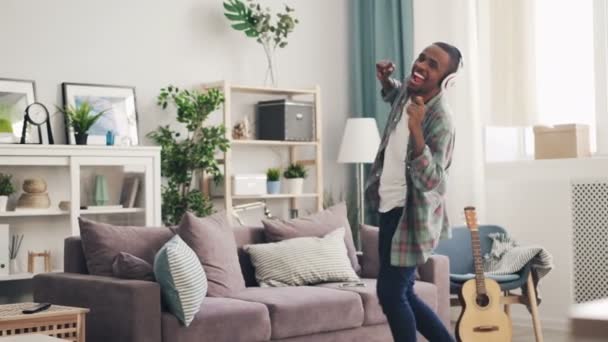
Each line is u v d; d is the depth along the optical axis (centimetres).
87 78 485
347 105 610
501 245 470
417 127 284
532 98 511
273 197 545
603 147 503
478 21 543
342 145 561
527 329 512
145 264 346
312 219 451
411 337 306
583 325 67
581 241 486
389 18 595
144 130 507
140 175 461
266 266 416
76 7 482
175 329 328
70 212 434
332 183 602
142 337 318
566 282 504
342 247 436
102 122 482
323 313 376
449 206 546
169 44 520
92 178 443
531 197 522
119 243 370
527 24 511
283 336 362
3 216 423
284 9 576
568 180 501
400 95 313
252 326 349
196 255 368
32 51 465
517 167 523
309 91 559
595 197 482
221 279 379
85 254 371
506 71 518
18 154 417
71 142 467
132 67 503
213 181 529
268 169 551
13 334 292
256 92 551
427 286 422
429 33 563
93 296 337
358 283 416
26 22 463
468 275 458
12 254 427
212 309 342
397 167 308
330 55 602
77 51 481
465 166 541
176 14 523
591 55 508
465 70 541
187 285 329
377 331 402
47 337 228
